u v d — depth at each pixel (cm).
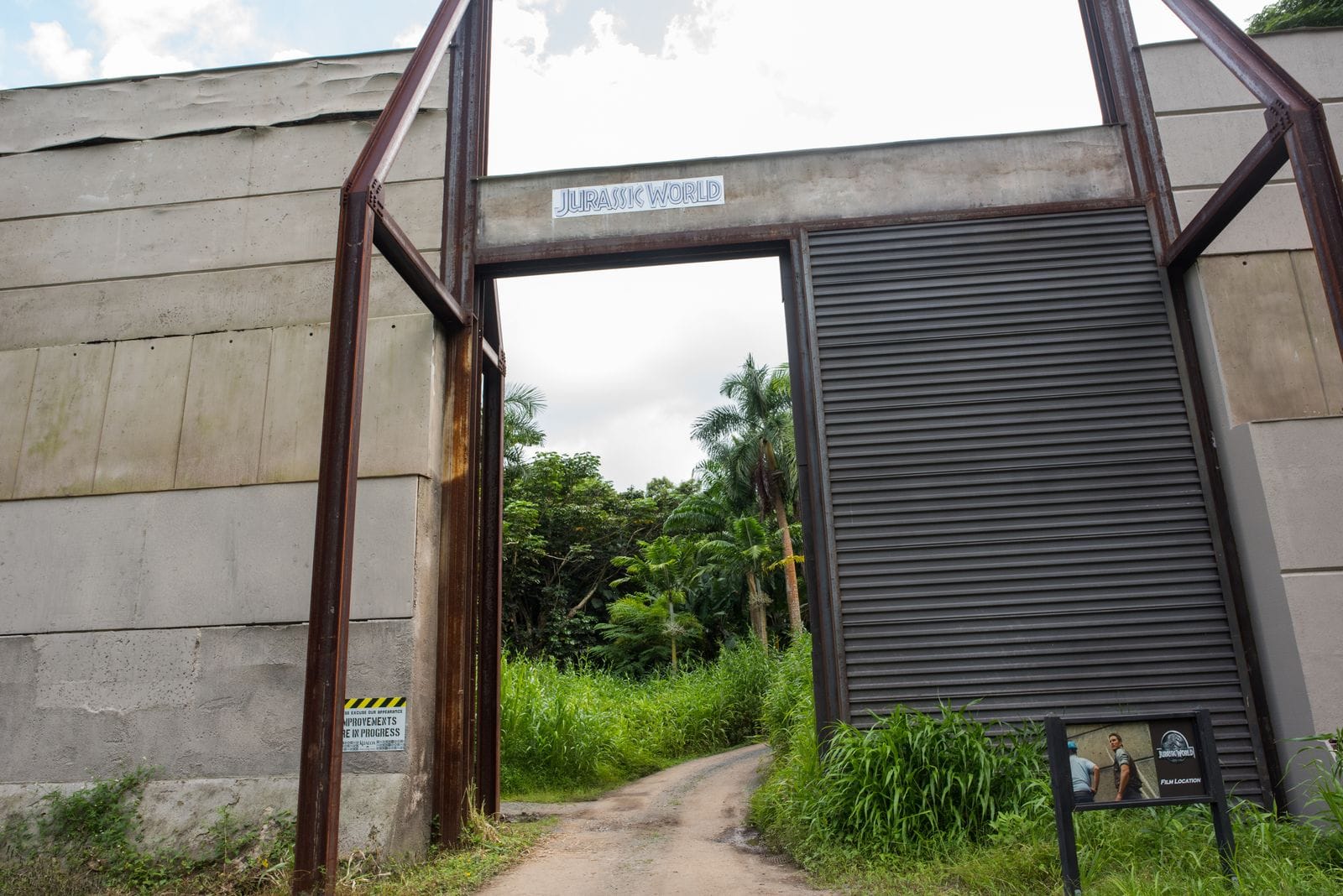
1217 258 634
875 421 638
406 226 705
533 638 2983
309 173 730
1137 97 690
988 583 602
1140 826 456
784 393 2677
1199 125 679
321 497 452
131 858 556
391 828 543
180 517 652
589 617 3067
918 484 623
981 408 635
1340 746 486
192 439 668
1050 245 664
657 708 1389
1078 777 486
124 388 689
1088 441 623
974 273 663
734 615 3016
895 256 670
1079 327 645
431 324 656
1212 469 612
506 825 676
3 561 660
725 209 694
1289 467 570
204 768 598
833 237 679
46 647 639
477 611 666
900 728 543
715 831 681
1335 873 398
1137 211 669
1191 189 664
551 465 3256
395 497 617
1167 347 638
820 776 580
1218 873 388
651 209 698
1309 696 530
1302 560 553
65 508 667
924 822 516
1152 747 562
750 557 2661
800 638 1195
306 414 661
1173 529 603
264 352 682
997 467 622
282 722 598
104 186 752
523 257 691
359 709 580
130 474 667
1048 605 595
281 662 610
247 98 761
